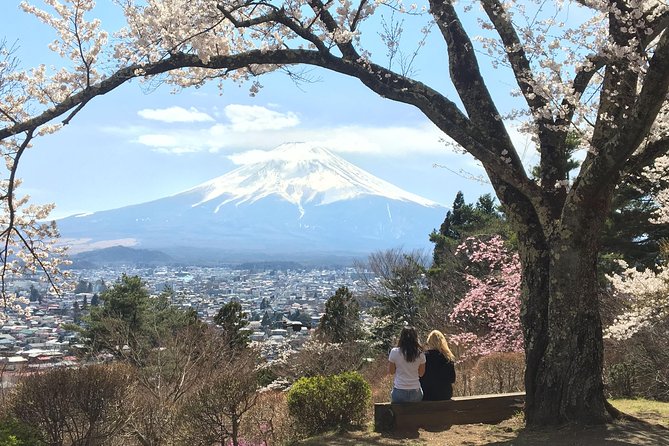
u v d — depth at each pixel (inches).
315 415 247.3
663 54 172.2
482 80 241.0
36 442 165.9
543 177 222.8
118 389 246.2
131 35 255.8
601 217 204.4
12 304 313.4
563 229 206.5
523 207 226.4
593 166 196.1
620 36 204.4
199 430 244.4
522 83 235.3
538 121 229.6
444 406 231.9
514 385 362.3
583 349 203.9
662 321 318.7
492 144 231.8
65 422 223.5
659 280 293.9
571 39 217.9
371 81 240.2
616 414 207.0
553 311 208.5
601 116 202.5
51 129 272.4
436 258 1098.1
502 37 237.9
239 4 256.4
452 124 226.5
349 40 240.1
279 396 343.6
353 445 203.8
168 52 243.9
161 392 347.3
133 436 273.3
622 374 330.0
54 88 266.4
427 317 842.8
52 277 313.3
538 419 208.7
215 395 242.2
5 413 216.8
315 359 674.2
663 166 308.0
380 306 1048.8
